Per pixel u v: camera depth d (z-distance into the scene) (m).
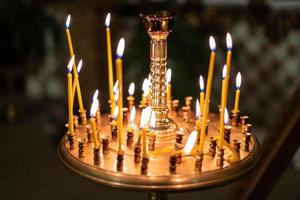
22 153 3.18
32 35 3.56
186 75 2.67
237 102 1.37
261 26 2.87
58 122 3.29
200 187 1.12
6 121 3.72
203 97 1.30
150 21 1.23
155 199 1.32
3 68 3.75
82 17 3.26
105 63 3.33
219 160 1.16
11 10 3.45
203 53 2.70
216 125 1.35
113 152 1.22
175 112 1.42
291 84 2.88
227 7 2.99
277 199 2.54
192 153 1.19
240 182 1.53
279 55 2.90
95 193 2.65
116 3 3.20
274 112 3.01
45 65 4.00
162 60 1.27
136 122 1.36
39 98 4.15
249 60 3.04
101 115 1.43
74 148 1.25
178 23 2.75
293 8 2.78
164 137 1.26
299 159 2.84
